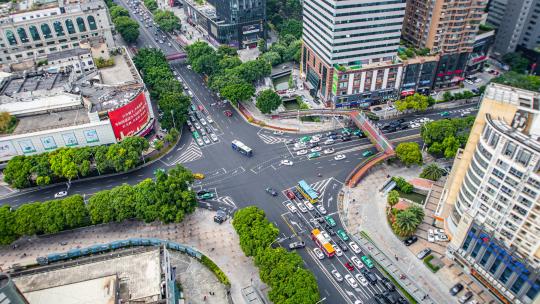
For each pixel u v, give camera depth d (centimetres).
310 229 15825
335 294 13462
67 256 14488
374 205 16875
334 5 19838
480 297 13238
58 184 18162
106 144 19488
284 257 13100
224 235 15688
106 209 15212
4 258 14762
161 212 15125
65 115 19562
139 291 11394
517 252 11912
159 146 19688
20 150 18438
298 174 18575
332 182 18062
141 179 18375
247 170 18862
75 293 11050
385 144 19250
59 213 14912
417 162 18062
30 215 14712
